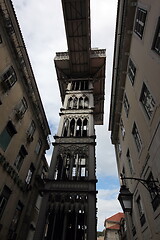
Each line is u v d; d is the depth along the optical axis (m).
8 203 14.49
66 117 21.23
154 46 10.20
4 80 14.44
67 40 25.89
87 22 23.80
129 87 15.66
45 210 12.80
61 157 16.94
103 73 28.72
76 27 24.53
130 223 15.95
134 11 13.41
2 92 14.13
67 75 29.61
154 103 10.34
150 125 10.60
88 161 15.99
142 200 12.16
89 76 28.72
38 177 20.94
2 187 13.70
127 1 13.53
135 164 14.17
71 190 13.88
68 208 12.93
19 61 16.84
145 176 11.68
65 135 19.72
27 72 18.53
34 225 19.78
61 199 13.48
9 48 15.47
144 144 11.86
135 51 13.54
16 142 16.17
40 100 21.81
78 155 16.80
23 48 17.20
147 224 11.05
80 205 13.02
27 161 18.62
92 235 11.17
